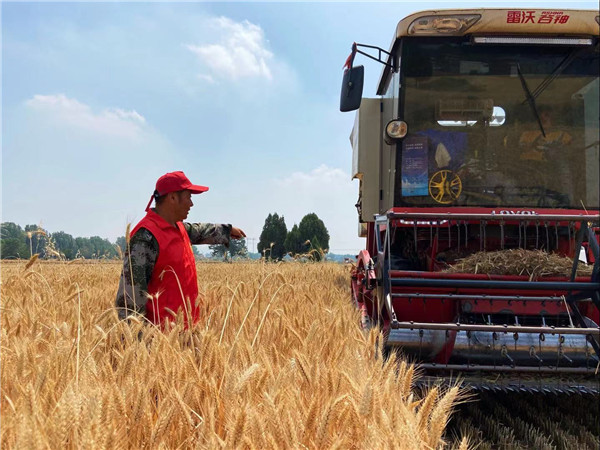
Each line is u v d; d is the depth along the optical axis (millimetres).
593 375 4180
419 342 4141
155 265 3303
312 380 2162
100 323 2939
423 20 5184
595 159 5281
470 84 5328
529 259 4516
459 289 4500
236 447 1518
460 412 4426
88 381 1885
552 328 3781
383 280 4250
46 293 4438
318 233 69688
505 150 5312
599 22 5051
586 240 5211
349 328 3602
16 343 2373
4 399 1801
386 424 1629
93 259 9500
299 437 1700
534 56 5285
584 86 5309
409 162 5344
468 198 5297
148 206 3463
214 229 4309
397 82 5430
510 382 3975
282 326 3211
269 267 7543
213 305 4258
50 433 1477
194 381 1938
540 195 5270
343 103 5184
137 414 1719
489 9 5117
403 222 5207
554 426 3977
